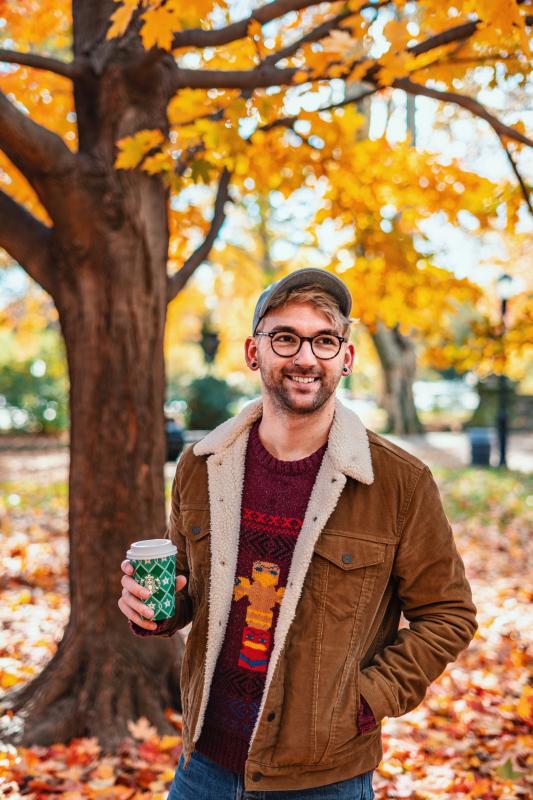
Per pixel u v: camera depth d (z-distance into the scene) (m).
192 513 1.88
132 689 3.59
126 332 3.59
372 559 1.67
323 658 1.62
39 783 3.05
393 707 1.64
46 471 14.19
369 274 5.17
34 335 18.50
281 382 1.72
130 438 3.61
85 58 3.50
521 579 6.72
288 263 13.52
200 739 1.77
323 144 4.46
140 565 1.75
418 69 3.63
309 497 1.74
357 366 27.19
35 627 5.12
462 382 43.53
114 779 3.14
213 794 1.73
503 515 9.68
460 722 3.88
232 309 19.33
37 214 5.66
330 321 1.72
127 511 3.61
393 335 22.05
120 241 3.53
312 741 1.59
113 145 3.50
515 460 16.47
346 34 3.38
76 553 3.64
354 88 9.41
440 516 1.73
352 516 1.69
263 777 1.62
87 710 3.50
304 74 3.49
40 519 9.04
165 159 3.42
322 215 5.07
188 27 3.61
